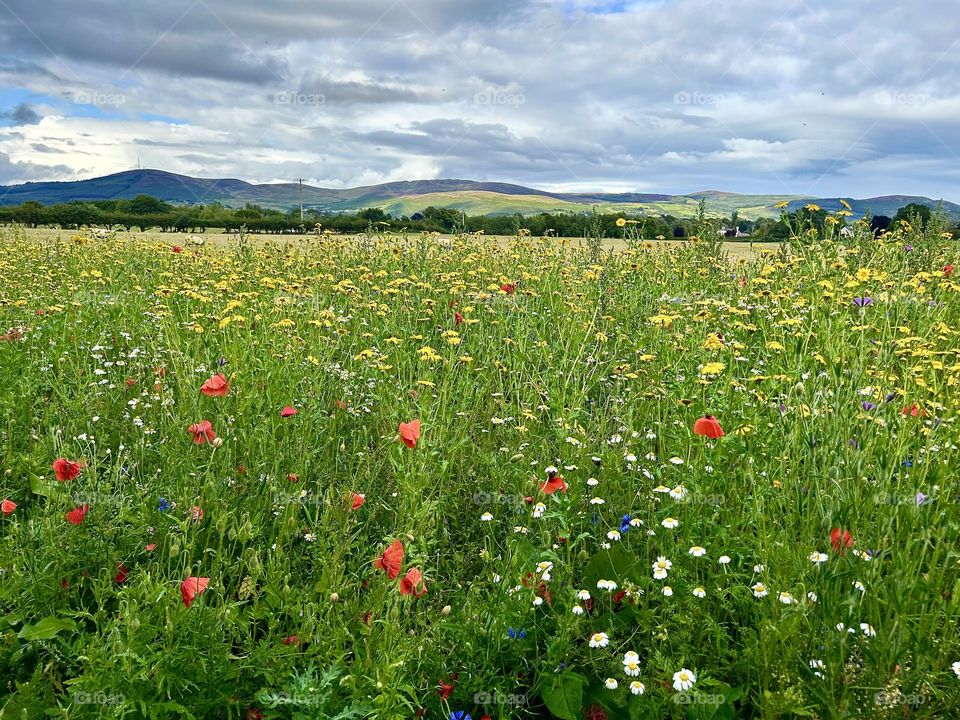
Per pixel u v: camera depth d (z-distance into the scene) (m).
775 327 5.68
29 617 2.86
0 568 2.89
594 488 3.81
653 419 4.58
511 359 5.75
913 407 3.75
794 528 3.18
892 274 6.95
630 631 2.99
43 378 5.16
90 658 2.33
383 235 11.52
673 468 3.57
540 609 3.07
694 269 8.84
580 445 3.88
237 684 2.64
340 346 6.00
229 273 9.33
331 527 3.25
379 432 4.63
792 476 3.29
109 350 6.30
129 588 2.57
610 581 3.01
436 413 4.34
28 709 2.36
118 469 3.53
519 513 3.58
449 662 2.82
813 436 3.47
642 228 10.20
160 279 9.26
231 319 5.27
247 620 2.74
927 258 7.73
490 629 2.81
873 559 2.59
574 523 3.31
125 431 4.56
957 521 3.01
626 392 5.10
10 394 4.52
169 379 5.42
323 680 2.42
